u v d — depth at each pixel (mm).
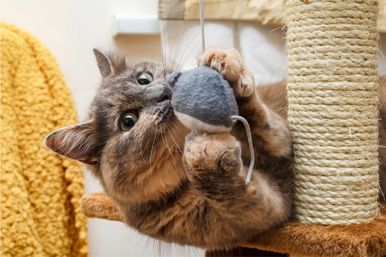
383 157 801
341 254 616
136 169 678
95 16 1186
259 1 1063
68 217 1112
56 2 1188
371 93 679
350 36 664
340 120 668
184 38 1093
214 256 805
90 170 777
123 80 734
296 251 650
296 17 687
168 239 709
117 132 702
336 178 670
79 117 1193
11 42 1099
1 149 1045
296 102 694
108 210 812
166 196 686
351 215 671
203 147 546
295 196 702
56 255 1080
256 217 631
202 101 533
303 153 688
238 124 636
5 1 1171
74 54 1192
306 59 678
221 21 1096
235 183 572
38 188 1081
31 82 1107
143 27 1162
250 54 1098
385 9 966
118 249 1222
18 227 1024
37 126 1094
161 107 654
